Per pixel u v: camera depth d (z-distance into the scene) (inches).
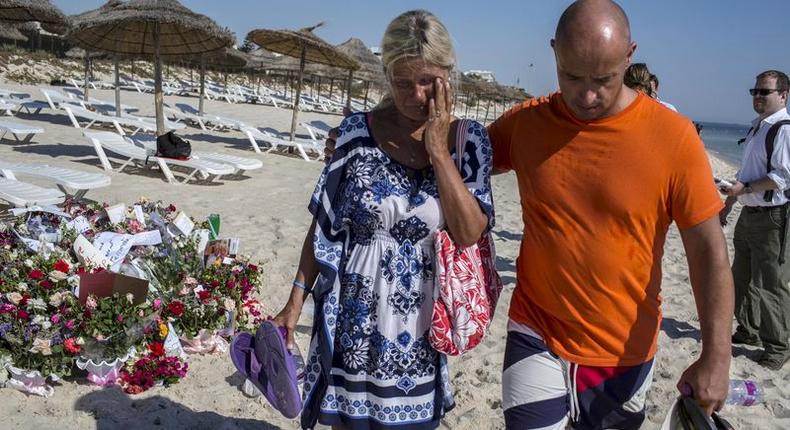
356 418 85.9
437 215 83.0
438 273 83.0
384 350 83.8
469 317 82.8
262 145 579.5
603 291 81.8
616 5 75.2
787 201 169.3
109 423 117.6
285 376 86.4
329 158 92.5
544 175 83.5
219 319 151.3
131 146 391.9
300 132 755.4
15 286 129.6
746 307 189.3
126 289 132.3
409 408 85.2
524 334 87.1
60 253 140.0
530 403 85.7
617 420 86.0
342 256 85.6
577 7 74.7
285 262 225.0
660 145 77.6
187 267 156.4
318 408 89.4
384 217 83.2
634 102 79.4
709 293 76.9
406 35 76.7
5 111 620.4
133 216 163.5
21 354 124.4
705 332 76.6
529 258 86.8
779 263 173.2
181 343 147.7
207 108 997.2
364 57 659.4
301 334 166.4
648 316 83.4
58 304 128.3
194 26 408.5
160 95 439.8
